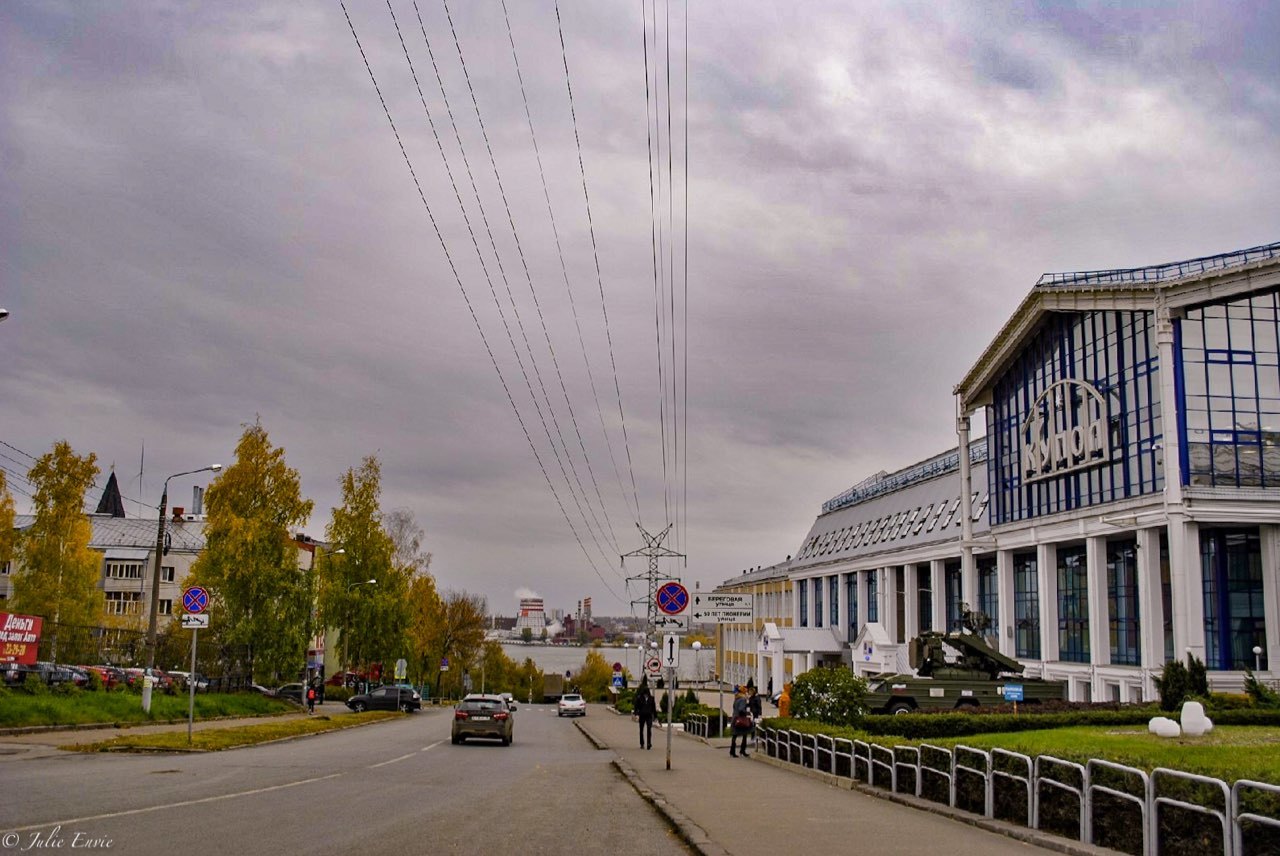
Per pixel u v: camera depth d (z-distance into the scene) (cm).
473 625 9875
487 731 3319
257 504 5222
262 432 5288
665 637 2341
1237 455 3662
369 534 6775
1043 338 4700
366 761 2447
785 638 7331
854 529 7656
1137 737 1884
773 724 2670
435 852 1111
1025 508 4831
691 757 2773
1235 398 3697
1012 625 4972
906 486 6981
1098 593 4166
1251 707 2809
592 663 14075
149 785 1695
